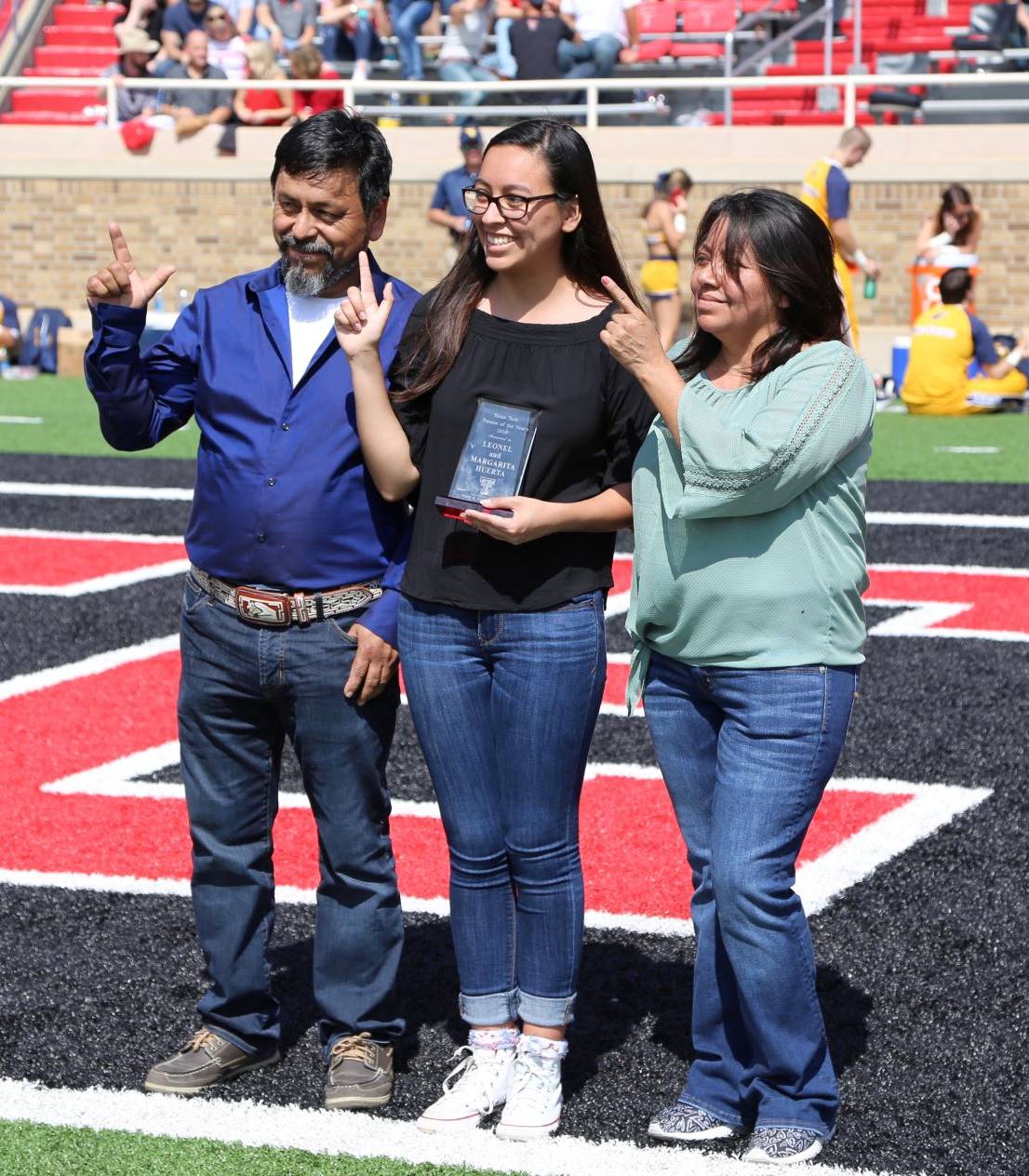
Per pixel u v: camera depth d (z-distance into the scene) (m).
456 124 26.91
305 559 4.90
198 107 27.64
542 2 26.17
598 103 27.17
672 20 28.27
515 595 4.76
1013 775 8.08
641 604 4.75
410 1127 4.91
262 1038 5.26
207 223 27.53
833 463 4.51
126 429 5.04
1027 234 24.27
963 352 20.58
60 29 31.62
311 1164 4.68
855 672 4.72
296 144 4.77
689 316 25.47
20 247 28.05
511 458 4.68
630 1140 4.84
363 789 5.03
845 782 8.01
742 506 4.48
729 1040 4.86
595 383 4.72
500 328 4.78
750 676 4.62
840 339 4.65
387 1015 5.18
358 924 5.08
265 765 5.16
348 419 4.90
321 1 29.06
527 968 4.94
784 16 27.91
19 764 8.42
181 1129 4.88
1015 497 15.12
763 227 4.51
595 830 7.42
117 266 4.90
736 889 4.58
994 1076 5.16
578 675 4.80
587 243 4.79
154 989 5.82
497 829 4.93
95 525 14.36
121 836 7.38
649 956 6.12
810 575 4.57
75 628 11.08
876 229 24.73
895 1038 5.42
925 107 25.53
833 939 6.20
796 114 26.78
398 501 4.99
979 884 6.70
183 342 5.09
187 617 5.07
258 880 5.18
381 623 4.92
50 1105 5.00
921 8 28.75
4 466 17.09
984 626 10.93
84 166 27.64
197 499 5.06
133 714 9.30
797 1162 4.66
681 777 4.85
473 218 4.75
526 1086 4.88
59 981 5.89
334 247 4.84
